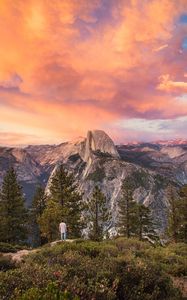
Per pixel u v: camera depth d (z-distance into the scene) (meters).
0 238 58.28
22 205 61.88
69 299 6.06
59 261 10.27
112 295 7.58
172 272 13.62
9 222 59.09
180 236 57.91
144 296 8.55
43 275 7.88
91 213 61.59
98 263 10.12
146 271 9.67
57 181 57.97
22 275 7.75
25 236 61.25
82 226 56.44
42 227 53.28
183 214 58.16
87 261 10.18
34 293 5.93
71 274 8.70
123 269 9.55
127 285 8.79
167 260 16.02
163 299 8.91
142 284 8.84
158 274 10.00
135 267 9.73
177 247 22.08
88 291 7.40
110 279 8.84
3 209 61.00
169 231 59.09
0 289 6.88
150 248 19.73
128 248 18.95
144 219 65.88
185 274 13.67
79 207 58.16
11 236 58.59
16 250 22.03
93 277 8.80
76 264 10.03
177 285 11.68
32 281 7.43
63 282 7.48
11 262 11.91
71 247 13.48
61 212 53.25
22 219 62.25
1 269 11.17
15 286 7.15
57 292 6.04
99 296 7.41
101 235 60.12
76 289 7.28
